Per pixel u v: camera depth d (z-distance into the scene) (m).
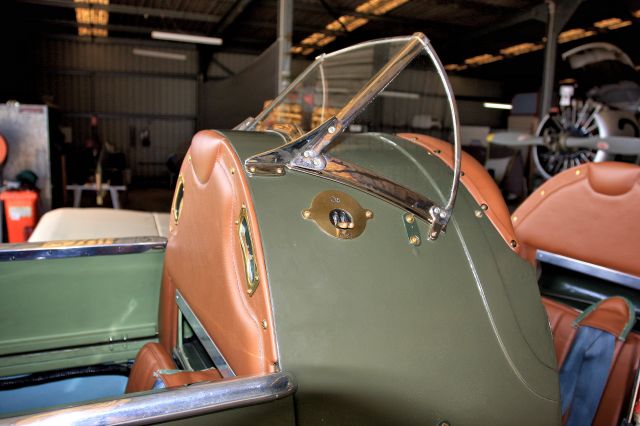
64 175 6.03
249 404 0.63
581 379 1.30
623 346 1.26
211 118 14.02
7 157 3.87
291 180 0.87
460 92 17.69
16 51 12.93
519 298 0.96
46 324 1.28
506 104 18.23
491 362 0.87
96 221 2.14
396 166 1.01
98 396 1.33
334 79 7.96
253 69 8.83
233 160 0.87
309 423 0.71
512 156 10.39
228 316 0.84
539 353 0.93
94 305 1.33
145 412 0.57
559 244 1.64
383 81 0.91
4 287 1.23
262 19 12.04
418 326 0.82
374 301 0.80
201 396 0.60
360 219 0.87
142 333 1.38
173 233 1.21
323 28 12.87
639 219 1.42
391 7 10.73
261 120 1.33
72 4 10.52
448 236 0.95
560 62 13.82
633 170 1.43
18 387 1.26
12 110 3.81
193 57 14.52
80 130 13.80
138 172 14.44
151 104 14.33
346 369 0.74
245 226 0.82
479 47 14.23
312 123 4.04
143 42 13.97
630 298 1.61
